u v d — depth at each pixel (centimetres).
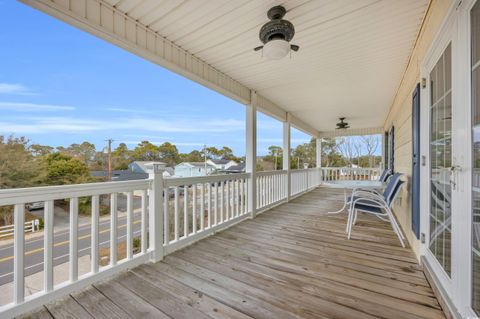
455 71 142
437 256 184
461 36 134
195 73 298
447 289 156
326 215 438
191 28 235
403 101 357
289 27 203
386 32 238
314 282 191
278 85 400
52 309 157
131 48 223
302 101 505
